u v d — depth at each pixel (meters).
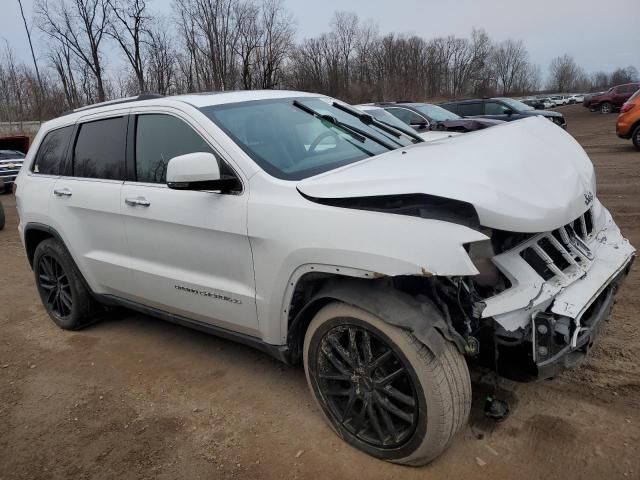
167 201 3.33
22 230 4.69
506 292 2.48
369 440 2.77
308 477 2.69
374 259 2.40
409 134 4.23
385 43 61.00
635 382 3.18
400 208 2.44
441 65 72.88
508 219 2.34
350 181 2.62
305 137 3.39
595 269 2.77
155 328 4.66
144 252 3.62
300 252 2.67
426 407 2.45
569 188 2.75
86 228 4.05
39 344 4.52
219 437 3.07
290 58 41.34
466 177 2.44
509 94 98.56
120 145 3.79
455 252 2.23
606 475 2.52
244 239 2.95
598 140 17.02
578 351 2.58
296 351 3.06
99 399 3.58
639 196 8.02
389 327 2.48
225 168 3.08
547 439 2.79
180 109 3.38
